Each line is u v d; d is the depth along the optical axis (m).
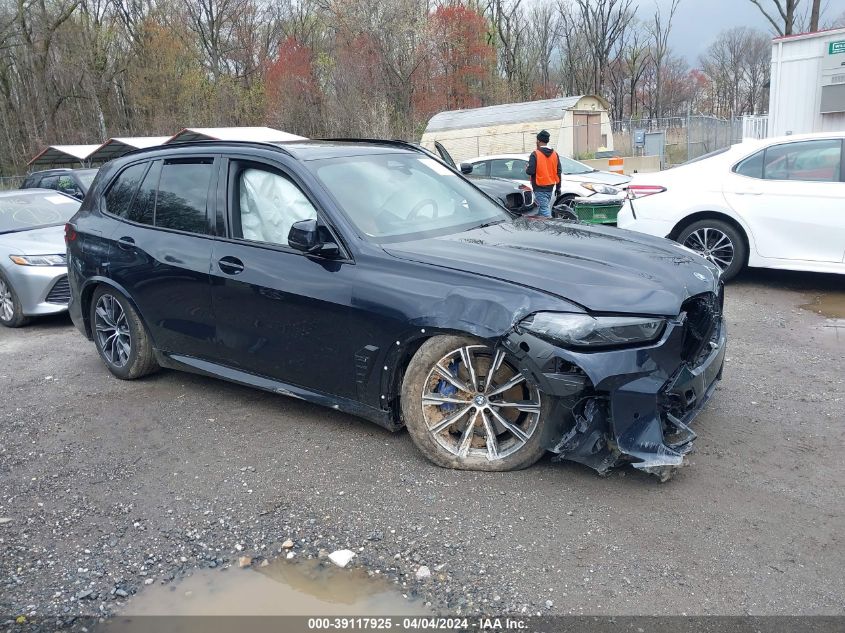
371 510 3.30
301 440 4.10
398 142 5.09
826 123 16.03
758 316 6.48
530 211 5.34
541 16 56.34
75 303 5.50
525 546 2.97
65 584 2.87
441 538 3.05
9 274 7.36
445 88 40.31
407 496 3.41
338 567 2.90
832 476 3.45
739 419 4.16
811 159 6.98
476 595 2.69
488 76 43.38
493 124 29.83
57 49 40.25
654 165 25.94
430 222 4.27
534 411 3.40
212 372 4.59
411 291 3.54
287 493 3.50
